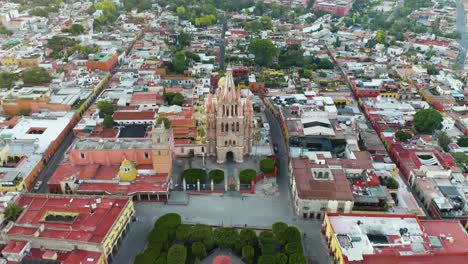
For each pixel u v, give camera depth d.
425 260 110.38
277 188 156.88
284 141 193.38
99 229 120.62
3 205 132.62
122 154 157.00
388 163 163.88
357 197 141.38
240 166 169.12
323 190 140.12
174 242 128.88
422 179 156.12
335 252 118.94
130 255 123.69
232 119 161.25
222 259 110.88
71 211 128.88
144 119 198.12
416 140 188.38
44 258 112.06
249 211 144.25
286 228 128.12
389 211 138.12
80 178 150.12
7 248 114.06
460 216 136.75
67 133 198.62
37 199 136.25
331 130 186.50
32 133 191.25
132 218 137.62
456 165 164.38
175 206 146.50
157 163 152.88
